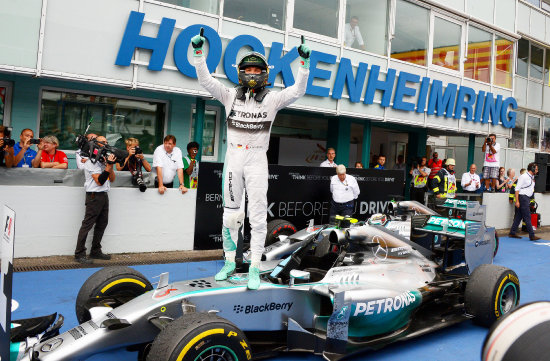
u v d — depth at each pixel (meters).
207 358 2.96
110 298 3.67
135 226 7.15
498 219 12.77
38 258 6.42
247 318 3.63
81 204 6.70
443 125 12.41
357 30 10.62
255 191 3.68
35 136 7.95
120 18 7.48
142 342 3.25
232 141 3.70
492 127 13.89
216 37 8.32
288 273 4.21
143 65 7.75
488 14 13.72
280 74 9.24
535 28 17.64
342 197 8.61
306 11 9.69
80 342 2.98
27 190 6.31
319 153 12.85
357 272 4.37
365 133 11.44
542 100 18.75
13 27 6.70
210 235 7.83
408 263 4.85
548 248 10.31
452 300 5.21
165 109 9.34
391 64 11.21
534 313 2.05
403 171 10.12
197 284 3.66
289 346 3.76
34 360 2.81
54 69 7.03
